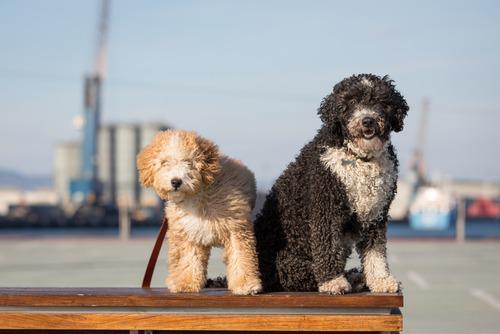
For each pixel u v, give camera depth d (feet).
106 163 239.91
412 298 19.85
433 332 15.23
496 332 15.24
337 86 10.52
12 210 135.74
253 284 10.00
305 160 10.41
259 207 10.74
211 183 10.06
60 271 26.35
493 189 240.94
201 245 10.28
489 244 45.91
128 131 239.91
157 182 10.09
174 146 10.02
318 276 10.10
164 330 10.11
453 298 19.84
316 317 9.89
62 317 10.03
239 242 10.09
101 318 10.02
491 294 20.66
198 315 9.93
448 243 47.11
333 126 10.23
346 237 10.32
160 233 10.82
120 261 30.83
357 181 9.98
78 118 176.45
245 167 10.43
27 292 10.16
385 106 10.31
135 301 9.96
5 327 10.05
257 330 9.92
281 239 10.45
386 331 9.84
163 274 24.61
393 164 10.21
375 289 10.25
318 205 10.04
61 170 265.75
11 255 35.32
